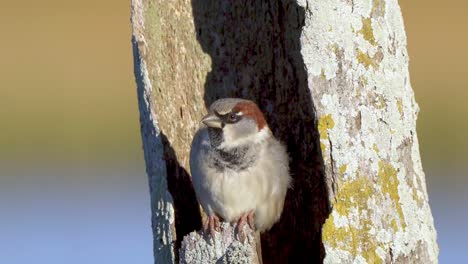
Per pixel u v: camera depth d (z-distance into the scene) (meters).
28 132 27.64
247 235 11.49
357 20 10.85
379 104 10.84
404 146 10.96
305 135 12.25
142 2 11.87
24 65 30.30
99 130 27.77
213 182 11.95
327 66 10.74
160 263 11.77
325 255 10.59
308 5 10.75
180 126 12.27
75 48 30.56
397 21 11.07
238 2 12.66
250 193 11.95
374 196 10.70
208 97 12.65
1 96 28.91
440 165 26.42
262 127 12.08
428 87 29.52
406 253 10.75
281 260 12.60
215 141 11.95
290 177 12.18
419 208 10.97
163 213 11.73
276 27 12.40
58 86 29.39
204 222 12.16
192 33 12.48
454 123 28.33
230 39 12.71
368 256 10.60
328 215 10.94
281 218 12.58
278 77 12.50
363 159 10.72
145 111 11.87
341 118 10.72
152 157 11.84
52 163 26.16
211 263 11.41
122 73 29.92
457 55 30.38
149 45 11.91
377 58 10.88
